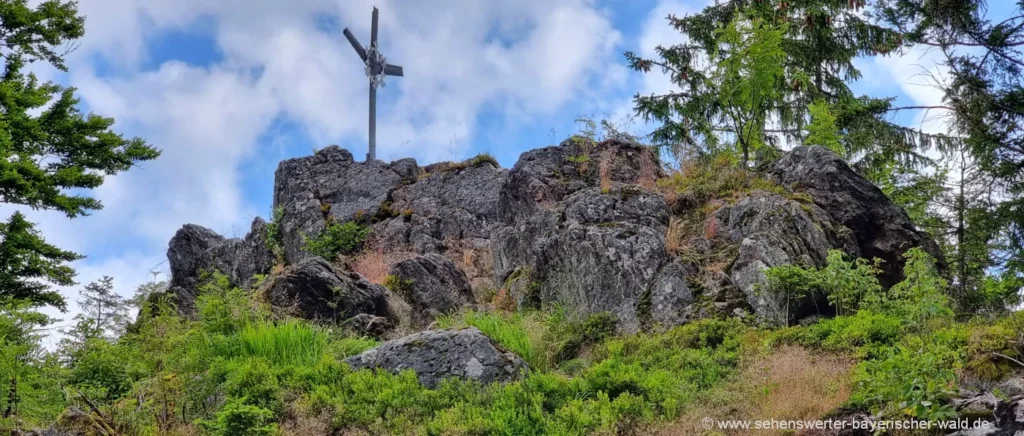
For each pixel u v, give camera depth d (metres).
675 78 23.00
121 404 9.44
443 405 9.31
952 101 12.84
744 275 12.37
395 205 20.50
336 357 11.05
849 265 11.76
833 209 14.16
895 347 8.12
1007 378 8.00
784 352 9.75
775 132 22.88
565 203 15.19
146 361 10.08
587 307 13.07
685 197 15.27
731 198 14.90
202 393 9.67
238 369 9.79
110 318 12.54
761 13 21.67
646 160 17.73
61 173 20.23
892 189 18.62
